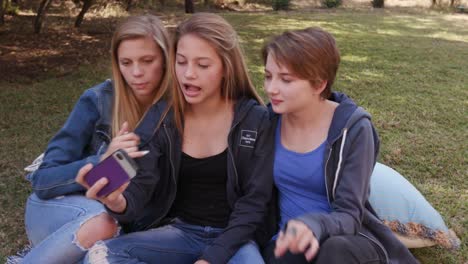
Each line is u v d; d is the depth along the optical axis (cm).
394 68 760
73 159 240
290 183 201
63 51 873
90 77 688
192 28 196
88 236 195
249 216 200
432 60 831
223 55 199
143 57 219
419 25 1355
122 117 233
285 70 185
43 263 193
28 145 437
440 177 378
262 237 210
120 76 230
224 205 212
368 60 817
